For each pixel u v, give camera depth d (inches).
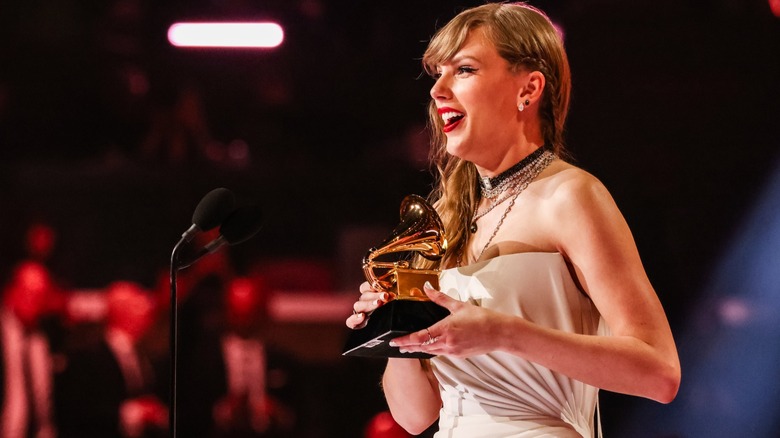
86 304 930.7
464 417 314.2
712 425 810.8
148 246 973.2
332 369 874.1
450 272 314.3
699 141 908.6
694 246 884.6
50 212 973.2
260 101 1011.9
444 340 269.0
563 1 918.4
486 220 324.5
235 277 895.7
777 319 840.3
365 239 973.2
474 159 323.6
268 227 972.6
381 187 981.2
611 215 297.3
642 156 903.7
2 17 1020.5
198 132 997.8
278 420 839.7
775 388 816.9
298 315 914.1
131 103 1010.1
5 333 840.3
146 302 854.5
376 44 1004.6
